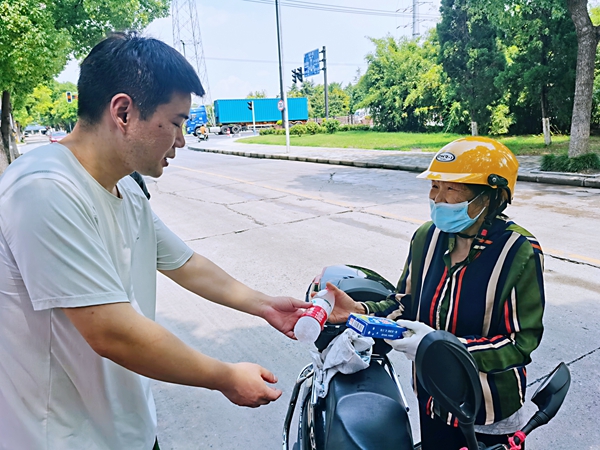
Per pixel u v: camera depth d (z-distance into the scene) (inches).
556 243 218.2
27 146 1747.0
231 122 1860.2
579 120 404.5
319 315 56.9
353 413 51.7
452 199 55.9
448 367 40.6
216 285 68.1
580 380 114.2
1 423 46.8
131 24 667.4
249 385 49.1
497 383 55.1
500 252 55.4
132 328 43.5
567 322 142.8
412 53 1280.8
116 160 49.1
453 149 56.9
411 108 1274.6
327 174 511.8
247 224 285.1
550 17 615.5
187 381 46.1
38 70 536.1
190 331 151.5
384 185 412.8
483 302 55.9
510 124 868.0
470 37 710.5
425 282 62.5
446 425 61.9
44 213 41.3
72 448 47.9
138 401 54.7
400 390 62.0
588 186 365.4
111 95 45.9
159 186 471.5
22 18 480.4
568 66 625.3
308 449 59.0
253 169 600.1
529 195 341.1
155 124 47.1
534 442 96.0
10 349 45.1
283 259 212.8
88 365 48.1
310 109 2795.3
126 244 53.8
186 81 47.4
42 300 41.6
